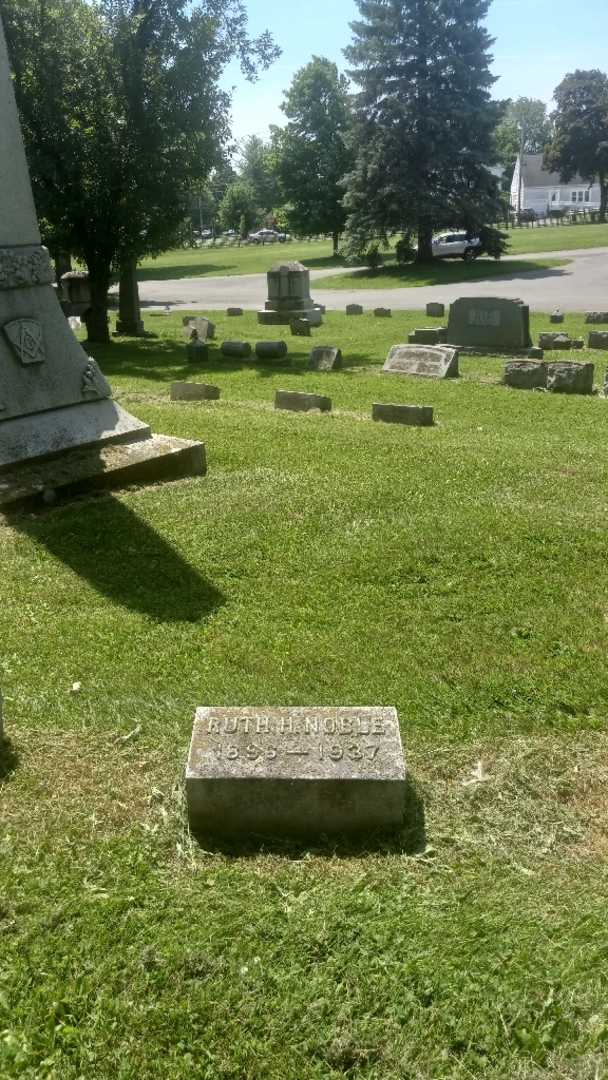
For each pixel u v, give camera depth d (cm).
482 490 925
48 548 762
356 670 564
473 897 368
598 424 1305
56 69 2073
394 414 1286
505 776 452
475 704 524
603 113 6944
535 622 634
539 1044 299
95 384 948
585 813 427
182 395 1539
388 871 381
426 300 3509
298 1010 311
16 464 851
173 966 328
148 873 378
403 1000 314
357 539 784
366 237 4722
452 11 4466
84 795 431
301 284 2969
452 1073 291
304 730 426
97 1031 303
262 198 9012
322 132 5944
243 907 358
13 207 864
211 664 576
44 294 905
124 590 695
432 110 4456
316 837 403
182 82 2153
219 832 404
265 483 936
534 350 1961
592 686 542
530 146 12975
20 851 389
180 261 6550
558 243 5300
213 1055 297
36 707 512
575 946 339
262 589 696
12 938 342
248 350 2120
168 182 2245
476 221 4544
